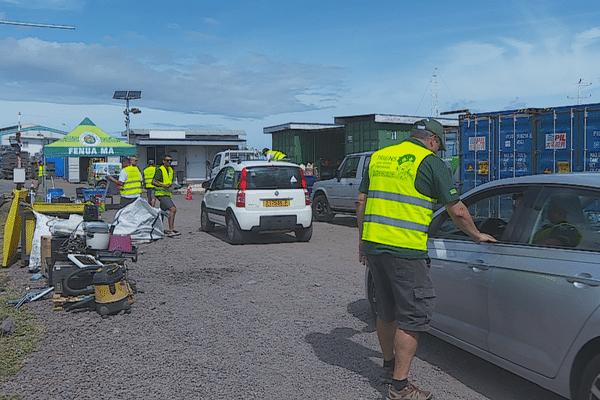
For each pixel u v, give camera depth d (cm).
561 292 353
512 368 394
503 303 398
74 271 645
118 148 2186
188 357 490
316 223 1581
